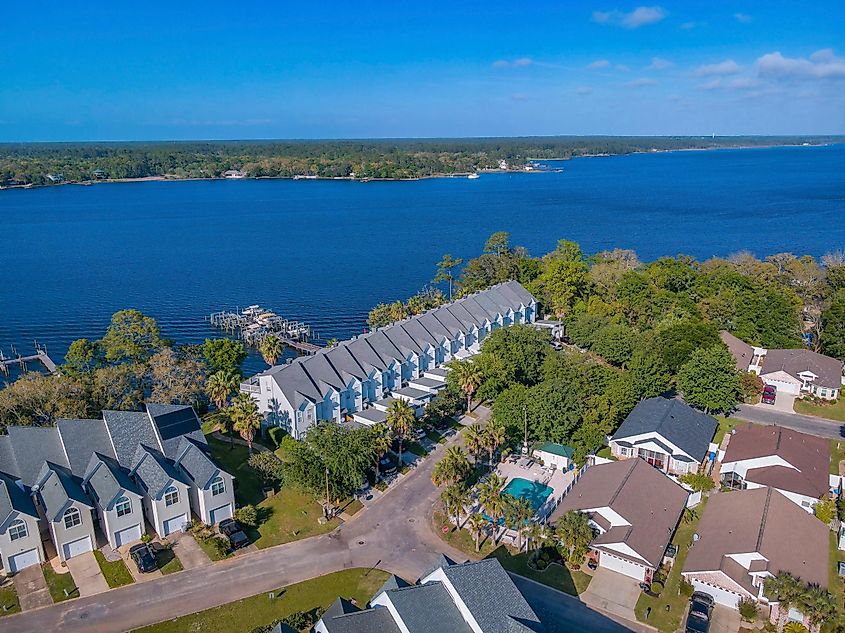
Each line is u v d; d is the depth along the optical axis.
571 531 61.53
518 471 80.56
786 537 60.94
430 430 91.38
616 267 152.50
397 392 102.88
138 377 96.62
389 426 80.56
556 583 60.06
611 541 60.84
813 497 69.81
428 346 112.75
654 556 59.47
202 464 69.06
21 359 132.75
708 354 95.75
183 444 72.69
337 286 192.88
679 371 99.25
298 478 70.12
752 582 57.12
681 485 73.06
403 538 67.12
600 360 118.62
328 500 71.25
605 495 66.62
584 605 57.12
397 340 109.81
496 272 159.12
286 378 89.19
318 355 96.69
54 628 54.19
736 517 65.06
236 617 55.62
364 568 62.22
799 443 80.12
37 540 61.72
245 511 68.81
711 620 55.25
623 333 111.56
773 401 101.75
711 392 92.81
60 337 148.25
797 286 146.00
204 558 63.62
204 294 184.00
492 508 63.59
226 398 95.56
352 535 67.81
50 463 67.50
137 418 73.69
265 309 170.12
